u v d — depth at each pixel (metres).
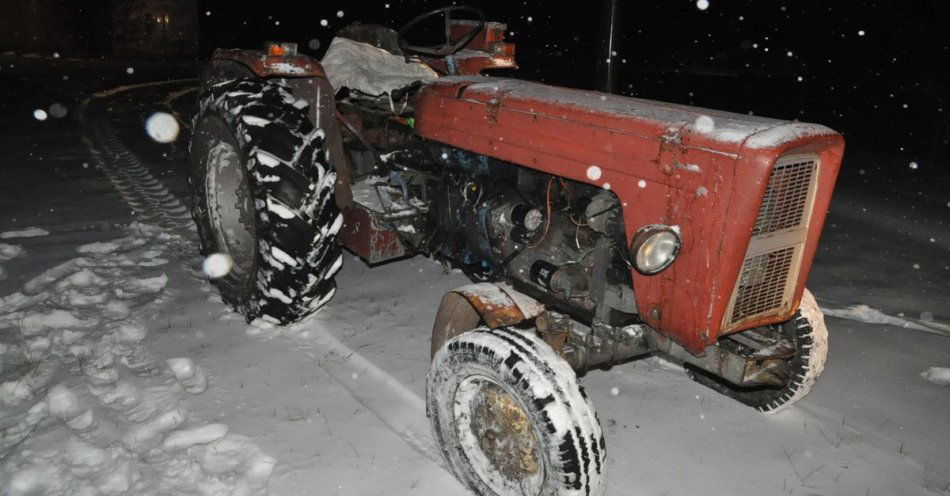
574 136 2.87
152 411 3.21
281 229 3.57
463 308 3.19
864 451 3.17
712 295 2.49
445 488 2.78
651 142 2.59
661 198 2.57
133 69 22.44
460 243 3.80
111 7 27.47
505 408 2.63
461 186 3.64
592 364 2.95
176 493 2.67
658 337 2.98
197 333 3.99
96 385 3.38
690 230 2.50
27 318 3.96
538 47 21.73
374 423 3.19
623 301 2.90
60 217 6.07
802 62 15.21
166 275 4.80
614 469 2.96
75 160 8.44
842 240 6.36
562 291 3.08
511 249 3.41
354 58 4.80
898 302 4.96
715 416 3.41
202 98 4.23
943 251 6.12
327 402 3.34
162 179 7.62
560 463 2.32
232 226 4.27
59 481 2.69
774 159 2.33
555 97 3.08
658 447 3.14
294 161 3.63
